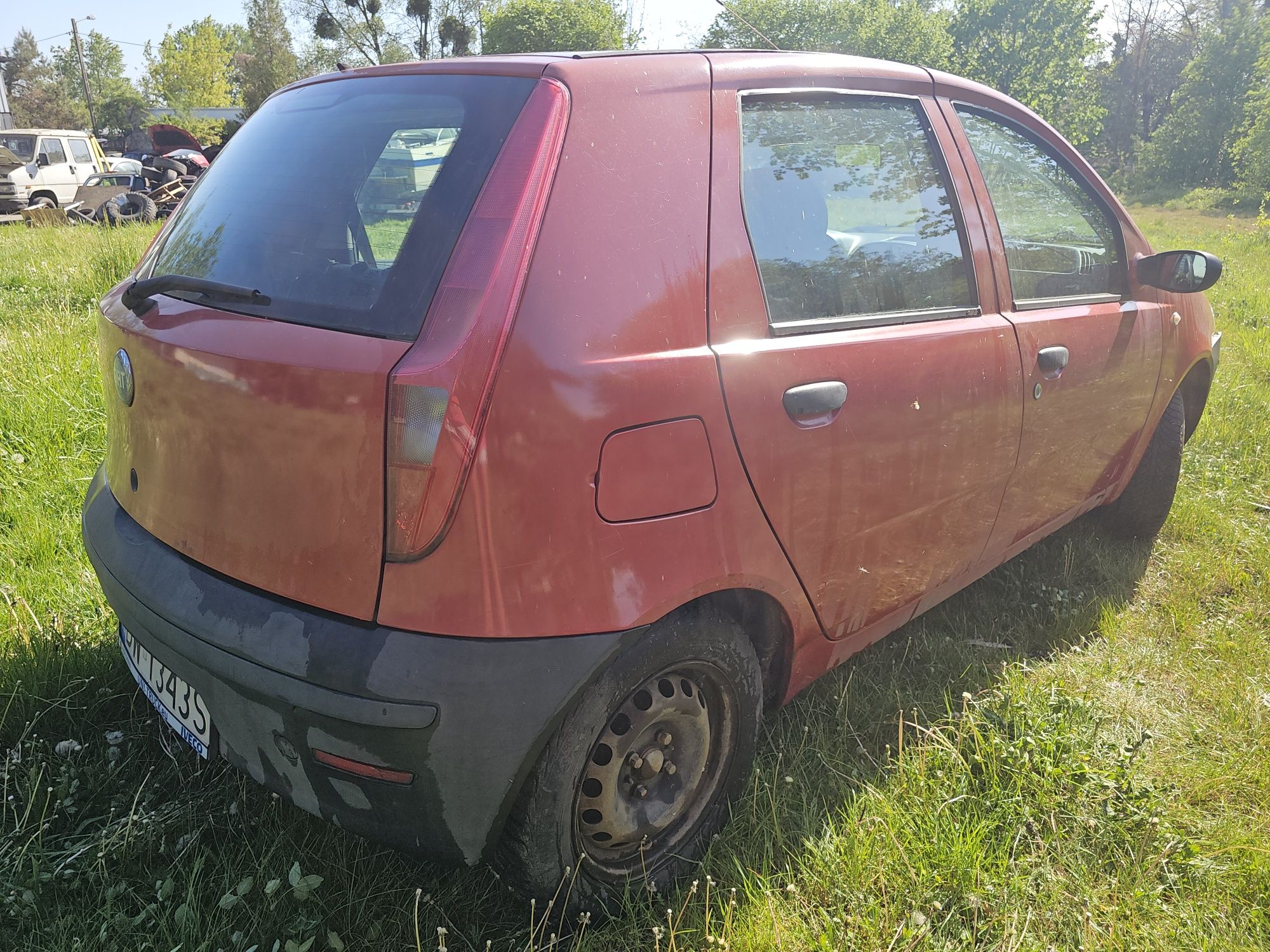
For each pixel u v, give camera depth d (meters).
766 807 2.23
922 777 2.35
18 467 3.72
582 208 1.71
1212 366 4.01
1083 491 3.30
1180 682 2.99
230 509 1.72
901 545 2.37
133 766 2.30
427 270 1.63
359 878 1.99
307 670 1.57
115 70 97.88
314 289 1.73
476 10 45.22
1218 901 2.09
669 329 1.77
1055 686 2.73
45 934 1.81
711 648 1.90
